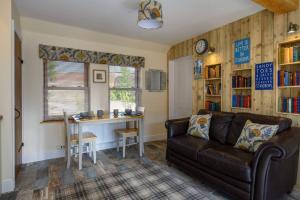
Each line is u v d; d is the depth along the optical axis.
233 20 3.11
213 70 3.55
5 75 2.16
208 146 2.47
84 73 3.71
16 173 2.61
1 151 2.15
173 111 4.82
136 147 3.99
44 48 3.21
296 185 2.35
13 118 2.21
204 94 3.73
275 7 2.31
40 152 3.25
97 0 2.43
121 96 4.14
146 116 4.46
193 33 3.73
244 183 1.86
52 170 2.81
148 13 2.05
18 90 2.77
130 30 3.54
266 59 2.70
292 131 2.15
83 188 2.28
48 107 3.39
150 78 4.45
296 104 2.40
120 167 2.92
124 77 4.18
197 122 2.97
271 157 1.71
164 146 4.09
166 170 2.81
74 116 3.27
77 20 3.06
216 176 2.15
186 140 2.69
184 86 4.55
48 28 3.21
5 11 2.15
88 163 3.09
